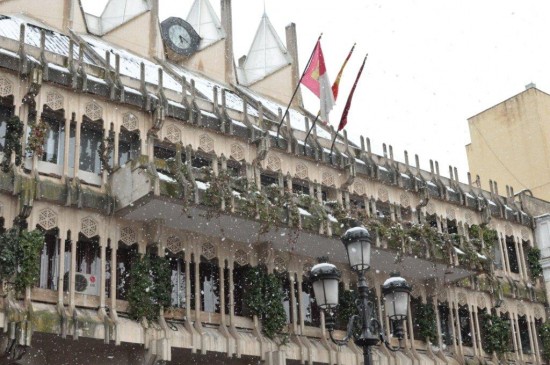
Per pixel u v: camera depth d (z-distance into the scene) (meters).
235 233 32.44
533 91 57.28
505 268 44.59
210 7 50.97
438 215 42.31
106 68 32.31
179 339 29.34
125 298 29.75
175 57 47.72
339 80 39.25
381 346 36.62
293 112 49.53
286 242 33.72
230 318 31.44
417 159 42.66
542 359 44.16
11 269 26.47
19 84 29.39
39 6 41.97
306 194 36.69
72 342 27.94
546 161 55.28
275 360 31.33
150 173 28.83
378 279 38.06
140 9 46.62
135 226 30.42
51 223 28.42
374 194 39.62
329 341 34.28
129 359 29.06
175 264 31.89
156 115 32.00
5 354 25.72
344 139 39.78
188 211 30.09
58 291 27.52
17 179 27.78
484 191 46.28
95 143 31.47
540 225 47.06
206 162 34.34
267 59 52.47
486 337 41.62
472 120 60.22
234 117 36.19
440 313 40.78
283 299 34.56
